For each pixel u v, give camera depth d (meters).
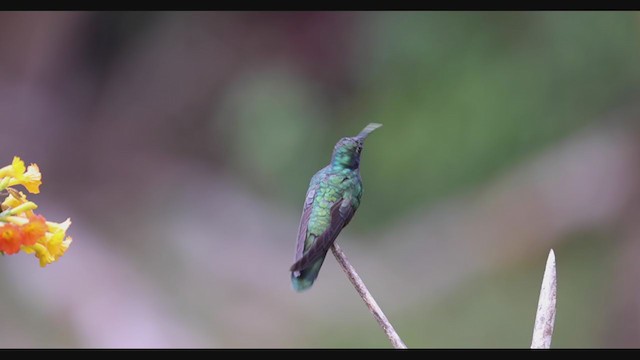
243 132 18.17
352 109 17.03
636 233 13.30
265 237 16.34
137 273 14.73
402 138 15.62
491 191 14.57
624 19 14.23
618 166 13.70
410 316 13.55
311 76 17.92
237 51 19.06
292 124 17.66
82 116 19.44
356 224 15.58
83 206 17.62
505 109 14.90
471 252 14.09
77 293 13.48
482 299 13.62
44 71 19.30
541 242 13.77
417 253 14.48
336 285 14.53
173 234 16.36
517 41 15.14
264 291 14.67
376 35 16.55
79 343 12.80
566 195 13.84
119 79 20.02
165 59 19.86
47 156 18.56
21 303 13.05
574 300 13.23
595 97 14.44
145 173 18.66
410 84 15.89
